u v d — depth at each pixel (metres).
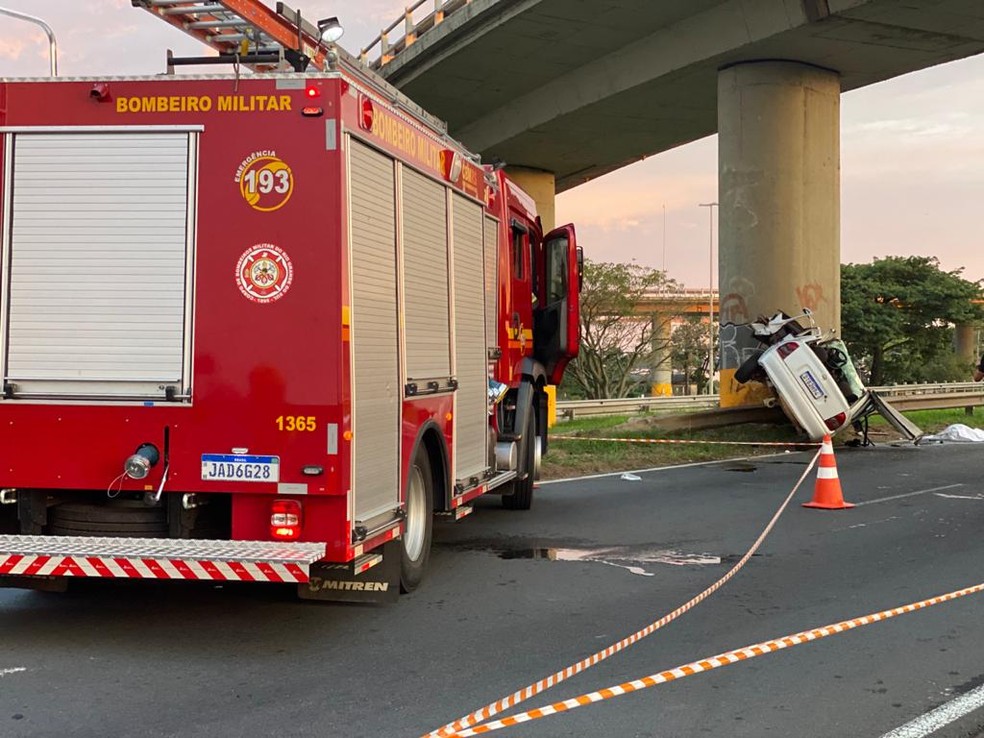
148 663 5.39
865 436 18.34
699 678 5.19
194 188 5.48
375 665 5.40
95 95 5.50
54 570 5.21
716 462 15.70
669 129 26.81
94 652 5.58
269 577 5.14
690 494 12.14
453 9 22.23
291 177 5.43
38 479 5.57
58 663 5.37
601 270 40.84
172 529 5.69
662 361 45.47
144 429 5.50
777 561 8.23
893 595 7.05
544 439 11.33
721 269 20.56
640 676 5.23
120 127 5.51
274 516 5.43
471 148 29.80
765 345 18.53
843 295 43.59
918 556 8.45
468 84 25.27
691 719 4.59
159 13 6.44
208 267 5.47
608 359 42.44
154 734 4.36
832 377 17.23
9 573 5.25
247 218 5.45
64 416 5.55
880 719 4.61
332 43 6.49
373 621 6.31
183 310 5.47
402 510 6.30
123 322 5.51
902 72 20.88
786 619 6.39
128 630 6.04
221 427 5.44
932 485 13.01
